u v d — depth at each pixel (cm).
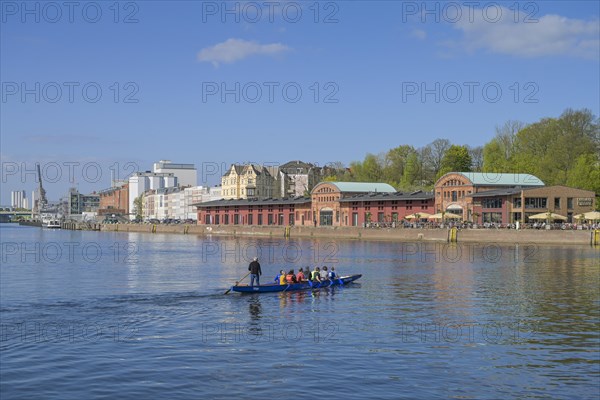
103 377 2769
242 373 2817
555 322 3956
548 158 15962
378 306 4631
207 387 2633
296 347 3291
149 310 4525
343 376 2773
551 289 5484
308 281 5612
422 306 4612
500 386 2653
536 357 3089
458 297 5050
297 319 4125
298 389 2602
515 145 18000
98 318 4200
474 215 14425
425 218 15800
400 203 16500
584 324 3884
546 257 8981
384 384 2666
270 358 3064
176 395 2541
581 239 11581
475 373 2823
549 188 13362
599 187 14075
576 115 16625
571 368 2909
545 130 17200
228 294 5331
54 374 2819
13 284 6241
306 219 19925
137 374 2811
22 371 2867
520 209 13300
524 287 5634
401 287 5716
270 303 4834
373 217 17288
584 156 14612
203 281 6525
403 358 3059
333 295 5234
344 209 18288
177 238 18938
